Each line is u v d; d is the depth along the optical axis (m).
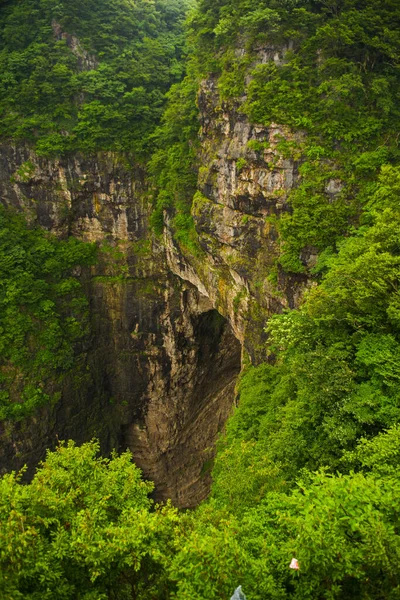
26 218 34.41
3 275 31.95
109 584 8.82
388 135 20.30
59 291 34.12
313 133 20.94
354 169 20.27
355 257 15.05
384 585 7.32
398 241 13.36
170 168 30.39
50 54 33.50
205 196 27.14
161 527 8.62
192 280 31.56
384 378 11.70
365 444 10.55
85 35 34.97
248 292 24.61
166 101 35.34
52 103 33.31
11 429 30.47
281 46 21.94
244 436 17.39
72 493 9.59
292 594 7.63
